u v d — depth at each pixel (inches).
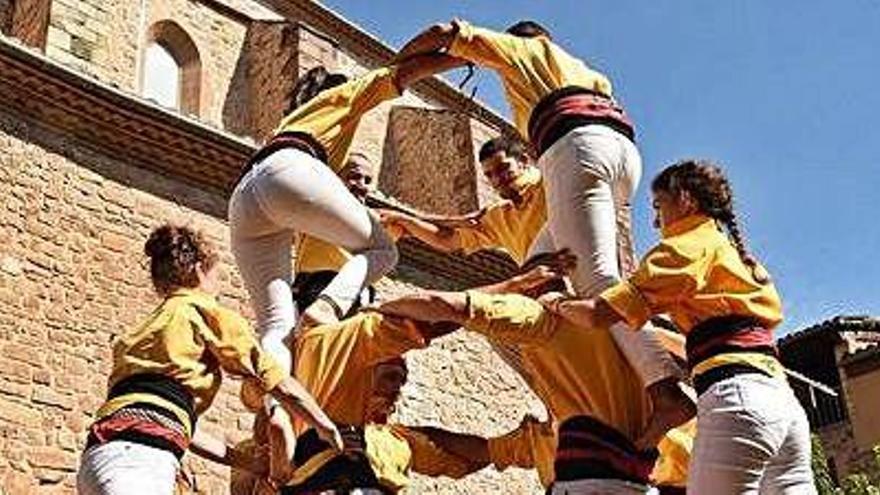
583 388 195.3
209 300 197.5
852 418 1069.1
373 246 234.5
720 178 200.2
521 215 256.8
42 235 521.0
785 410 180.2
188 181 592.4
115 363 191.2
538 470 237.6
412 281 678.5
